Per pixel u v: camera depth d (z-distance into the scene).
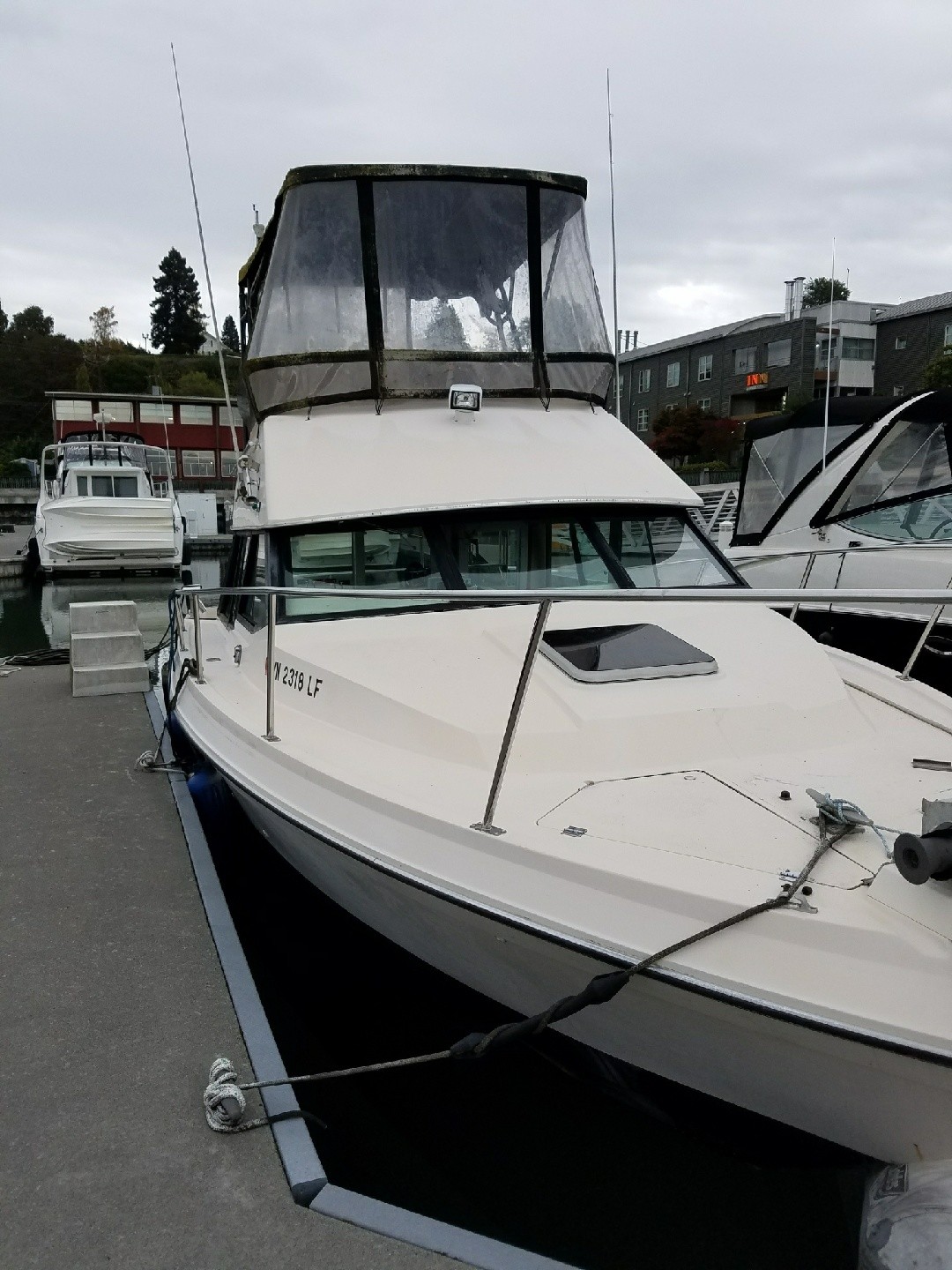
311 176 4.35
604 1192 2.70
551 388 4.58
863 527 6.94
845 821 2.28
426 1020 3.24
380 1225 2.07
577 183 4.68
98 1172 2.21
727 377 36.44
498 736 2.90
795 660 3.42
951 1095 1.81
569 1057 2.59
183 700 4.66
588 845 2.31
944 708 3.23
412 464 4.12
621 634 3.45
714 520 11.18
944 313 33.03
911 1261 1.76
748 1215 2.60
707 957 2.01
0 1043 2.70
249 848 4.32
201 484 47.09
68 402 46.25
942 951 1.80
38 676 8.54
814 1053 1.95
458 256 4.48
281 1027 3.52
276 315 4.48
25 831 4.48
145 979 3.07
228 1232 2.05
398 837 2.60
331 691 3.37
